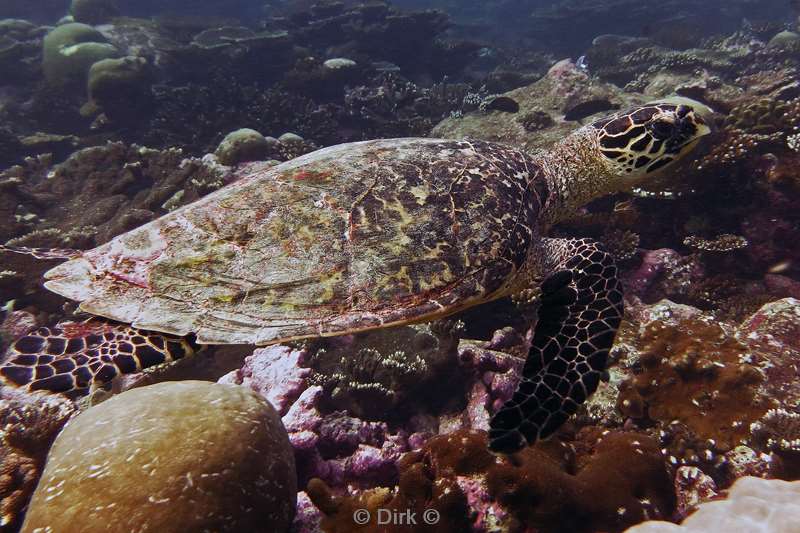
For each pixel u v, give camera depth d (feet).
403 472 2.18
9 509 2.35
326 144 7.98
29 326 3.75
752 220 3.83
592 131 3.21
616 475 2.07
